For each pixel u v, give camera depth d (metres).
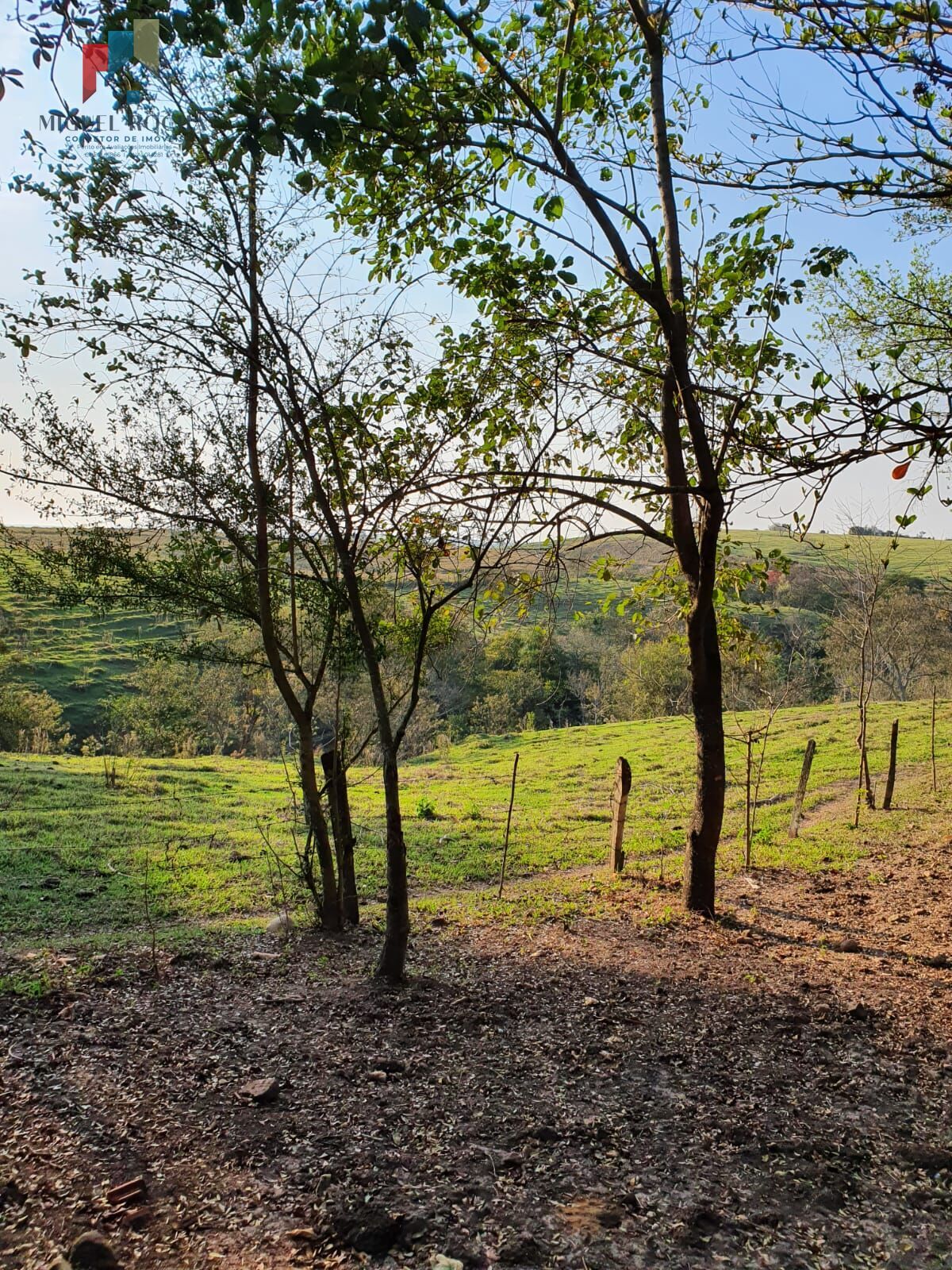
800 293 6.20
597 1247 3.50
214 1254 3.38
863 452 4.54
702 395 7.21
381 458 6.58
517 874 12.30
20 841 12.87
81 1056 5.14
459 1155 4.15
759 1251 3.52
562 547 6.22
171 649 8.52
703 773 8.95
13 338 6.50
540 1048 5.47
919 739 23.89
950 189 4.75
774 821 15.26
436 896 11.02
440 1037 5.60
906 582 37.69
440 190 6.84
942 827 13.62
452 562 6.76
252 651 8.81
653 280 7.21
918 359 8.05
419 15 3.65
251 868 12.04
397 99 5.23
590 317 6.39
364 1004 6.21
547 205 6.54
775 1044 5.60
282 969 7.16
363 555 6.93
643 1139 4.36
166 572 7.89
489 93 6.14
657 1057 5.37
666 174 8.03
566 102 7.02
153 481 7.58
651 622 9.98
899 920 8.67
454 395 6.54
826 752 23.25
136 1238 3.46
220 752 32.19
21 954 7.67
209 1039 5.49
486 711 38.84
